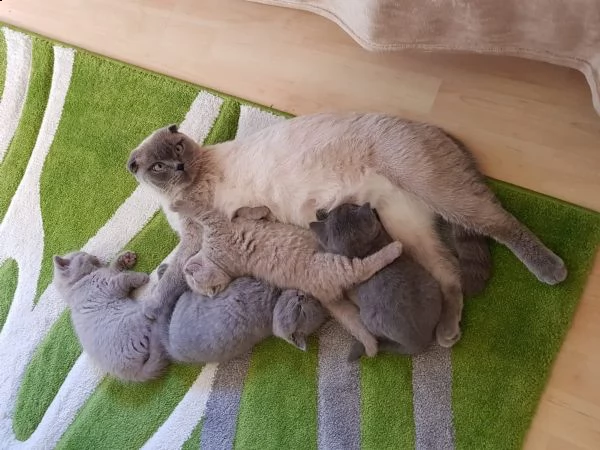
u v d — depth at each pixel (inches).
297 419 63.0
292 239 60.2
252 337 62.5
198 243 65.7
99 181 79.7
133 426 68.9
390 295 54.3
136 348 67.1
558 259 56.2
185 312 63.3
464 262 58.2
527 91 62.2
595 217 57.4
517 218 60.2
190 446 66.1
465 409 57.7
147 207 76.7
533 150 61.2
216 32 77.5
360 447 60.2
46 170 82.7
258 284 61.8
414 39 55.7
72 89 83.7
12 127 86.2
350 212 56.1
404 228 58.8
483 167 62.7
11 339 77.1
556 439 55.1
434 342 60.0
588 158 59.2
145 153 64.2
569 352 56.2
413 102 66.5
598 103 52.1
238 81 75.2
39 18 88.0
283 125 62.7
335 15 62.1
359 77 69.4
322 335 64.1
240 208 62.3
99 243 77.4
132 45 82.0
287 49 73.4
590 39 48.4
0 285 79.9
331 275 57.7
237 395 66.0
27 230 81.0
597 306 56.3
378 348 59.9
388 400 60.3
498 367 57.7
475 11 50.1
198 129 75.4
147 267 74.4
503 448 55.9
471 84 64.4
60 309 76.5
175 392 68.2
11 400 74.9
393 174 58.0
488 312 59.1
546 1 47.0
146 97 79.2
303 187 61.1
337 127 59.8
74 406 72.2
